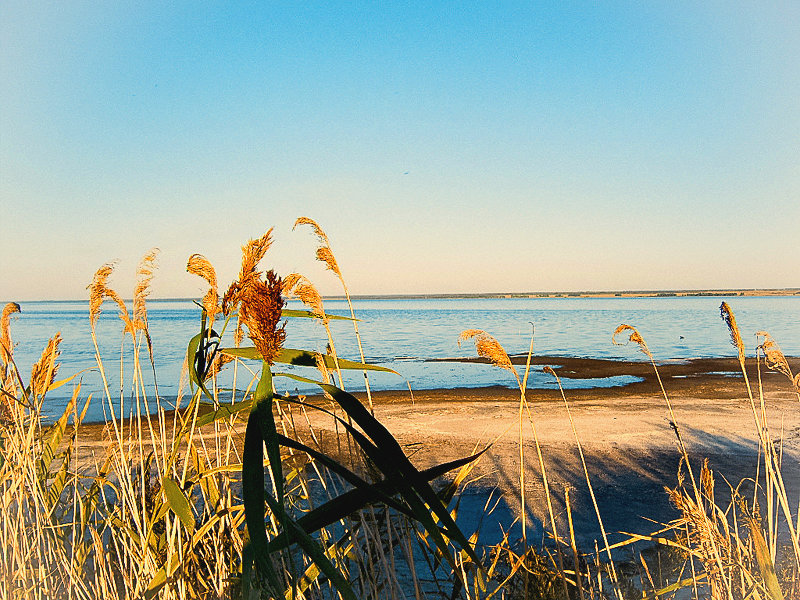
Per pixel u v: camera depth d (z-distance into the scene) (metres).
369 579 2.38
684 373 19.64
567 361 24.42
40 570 2.69
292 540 1.66
